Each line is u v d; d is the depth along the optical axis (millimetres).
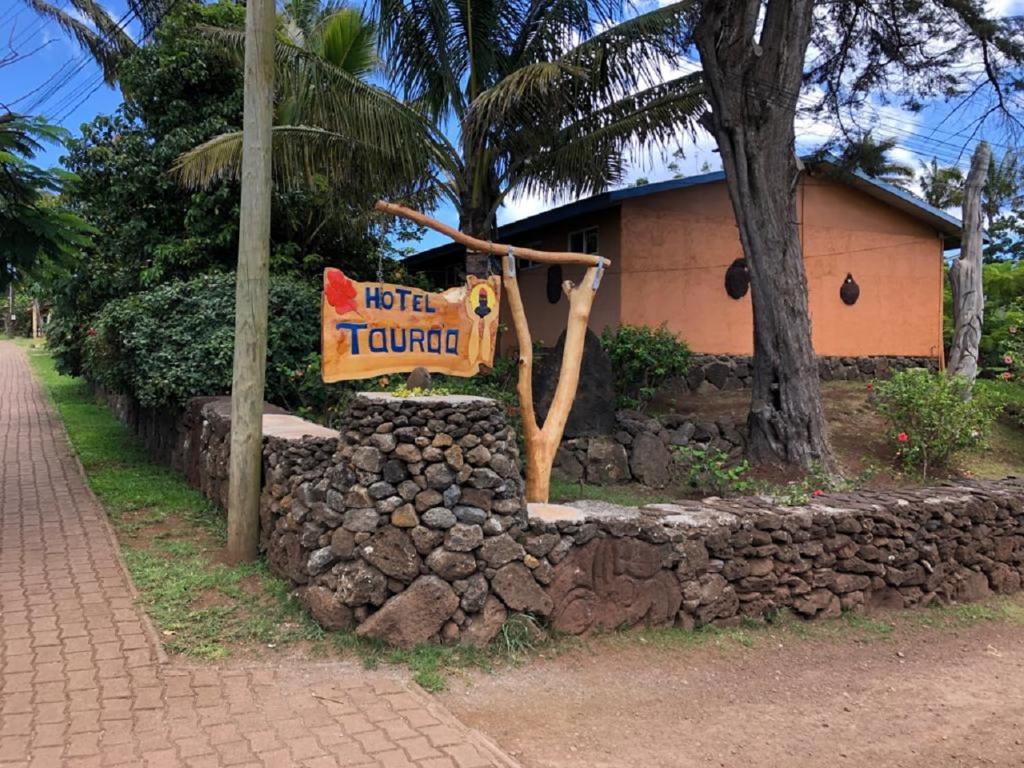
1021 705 4477
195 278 10336
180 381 8750
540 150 10688
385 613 4457
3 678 3992
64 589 5316
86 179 11883
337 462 4801
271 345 8953
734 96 9922
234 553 5926
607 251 13078
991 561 6480
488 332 6074
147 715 3666
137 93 12117
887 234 15172
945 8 11227
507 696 4145
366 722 3684
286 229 12781
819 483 9273
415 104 10867
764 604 5406
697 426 10242
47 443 11805
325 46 12328
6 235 6973
